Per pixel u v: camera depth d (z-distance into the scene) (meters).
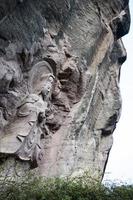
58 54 22.86
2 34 18.94
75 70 23.44
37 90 21.53
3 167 18.67
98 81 26.11
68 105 23.41
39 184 18.39
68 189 17.47
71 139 23.02
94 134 26.08
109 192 17.73
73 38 24.23
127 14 29.03
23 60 20.34
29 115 20.20
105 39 26.75
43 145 21.95
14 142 19.20
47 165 21.67
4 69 18.92
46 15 22.11
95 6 26.09
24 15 20.22
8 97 19.77
